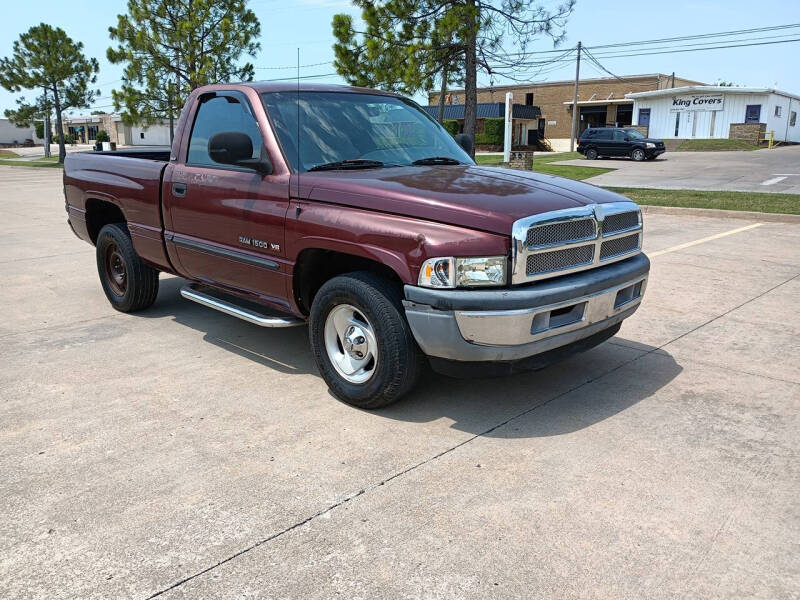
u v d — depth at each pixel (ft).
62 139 142.20
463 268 11.65
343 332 13.70
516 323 11.65
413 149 16.47
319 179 13.76
